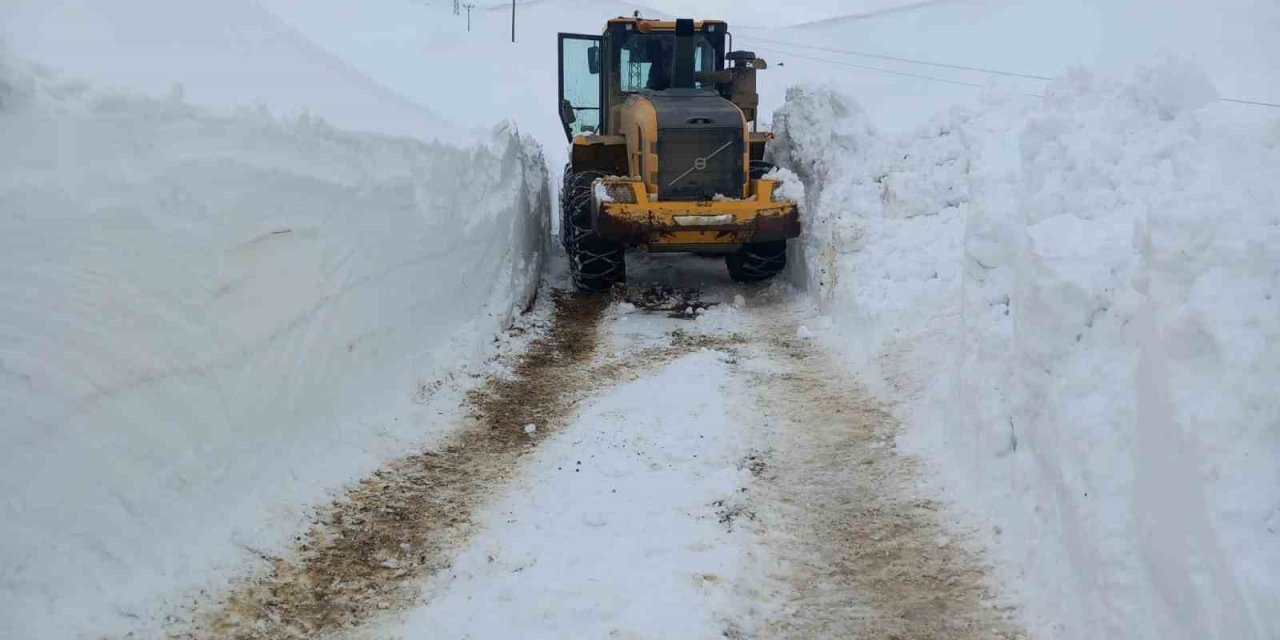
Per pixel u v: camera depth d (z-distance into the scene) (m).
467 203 7.72
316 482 4.57
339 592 3.76
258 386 4.39
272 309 4.58
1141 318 3.34
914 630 3.43
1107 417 3.42
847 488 4.67
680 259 11.46
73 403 3.33
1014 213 4.94
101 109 3.63
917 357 6.07
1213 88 4.84
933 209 7.78
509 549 4.09
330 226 5.23
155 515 3.61
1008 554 3.81
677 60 9.95
